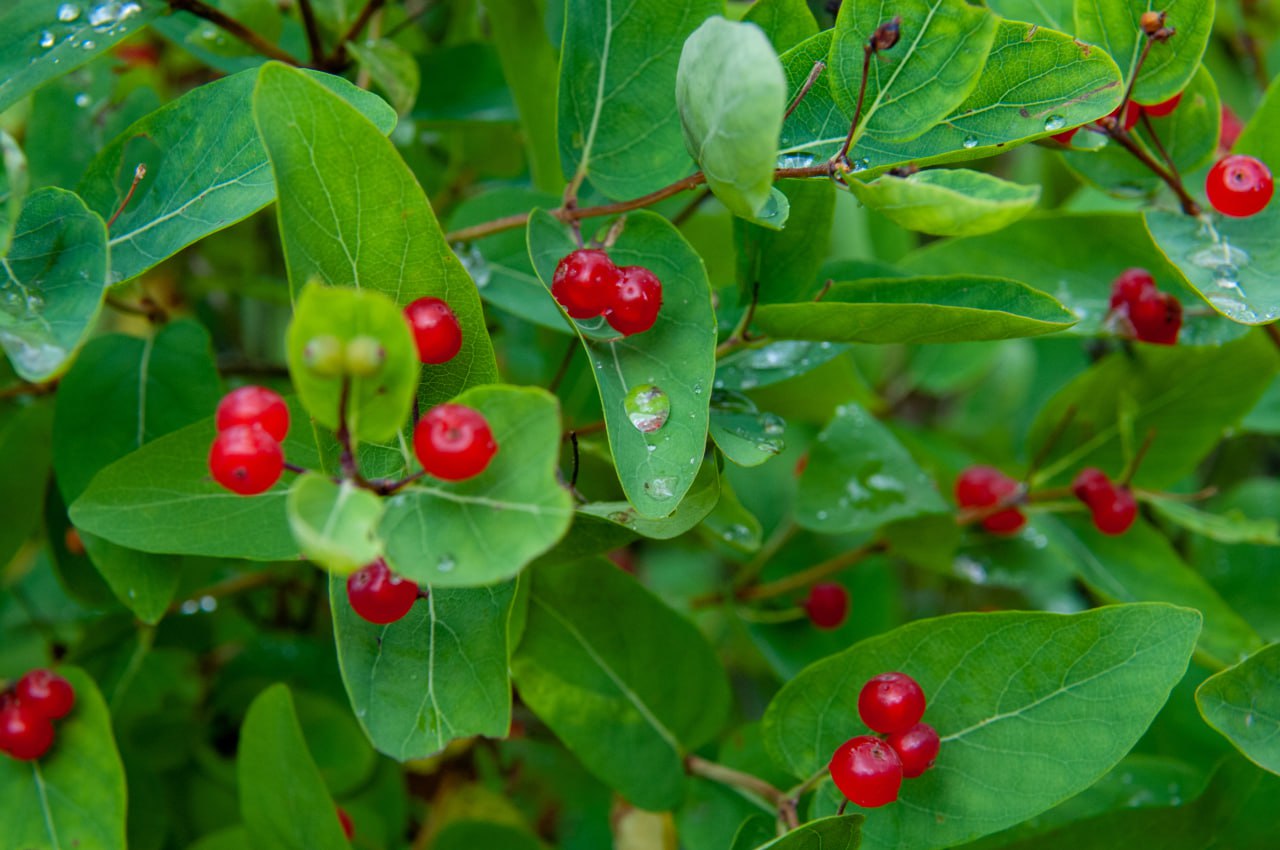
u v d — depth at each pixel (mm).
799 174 315
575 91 332
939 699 329
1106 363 384
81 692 344
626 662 355
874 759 319
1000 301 327
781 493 420
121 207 318
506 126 396
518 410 292
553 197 365
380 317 282
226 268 427
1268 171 333
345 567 277
